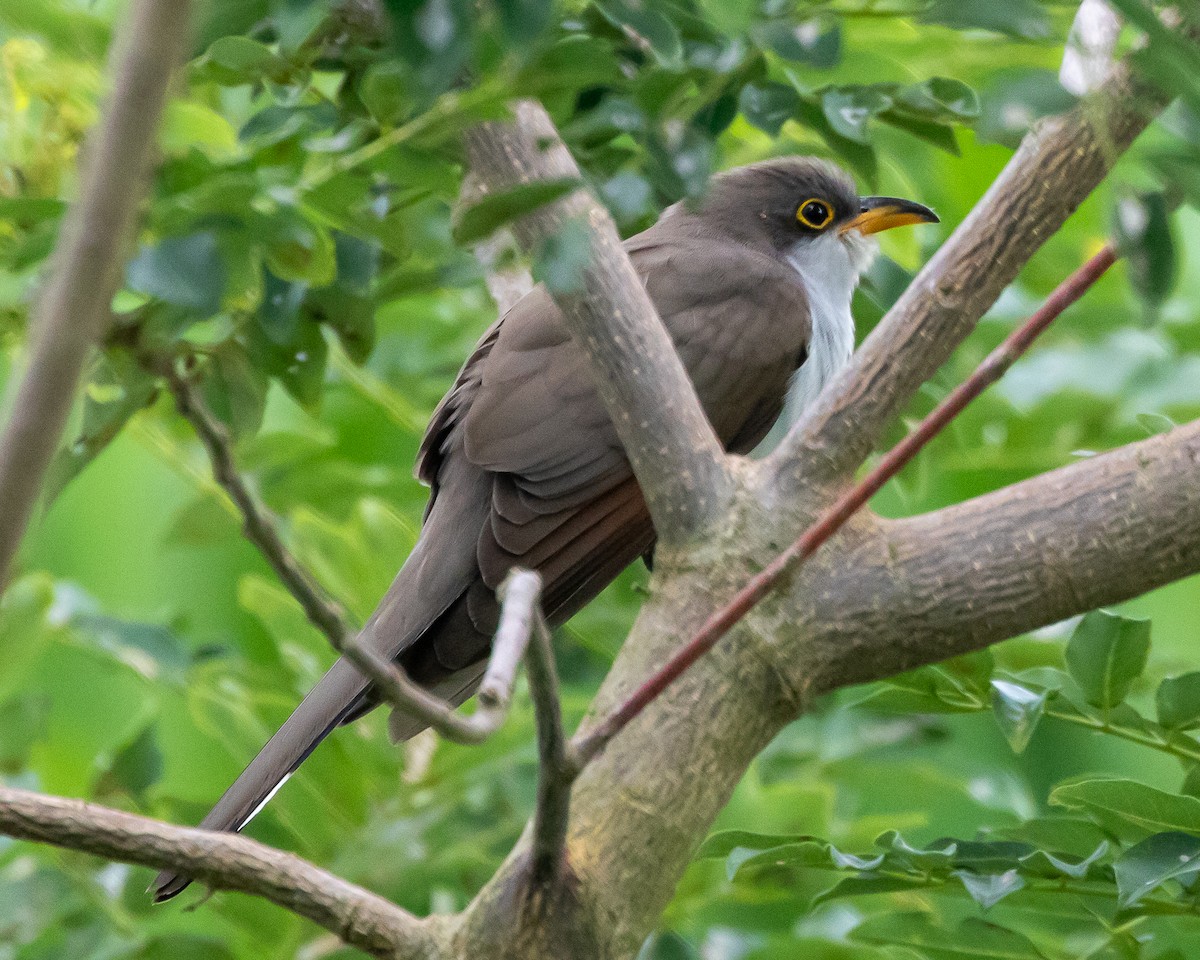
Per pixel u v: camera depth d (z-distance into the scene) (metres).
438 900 7.86
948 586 5.32
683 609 5.46
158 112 3.02
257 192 5.72
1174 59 4.15
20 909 7.42
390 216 6.68
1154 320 4.67
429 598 7.25
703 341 8.34
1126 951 6.18
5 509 3.12
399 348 9.38
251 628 9.92
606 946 5.05
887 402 5.48
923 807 9.02
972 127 7.28
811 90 7.45
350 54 6.56
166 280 5.23
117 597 10.41
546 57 5.24
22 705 7.94
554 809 4.71
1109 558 5.25
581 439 7.42
